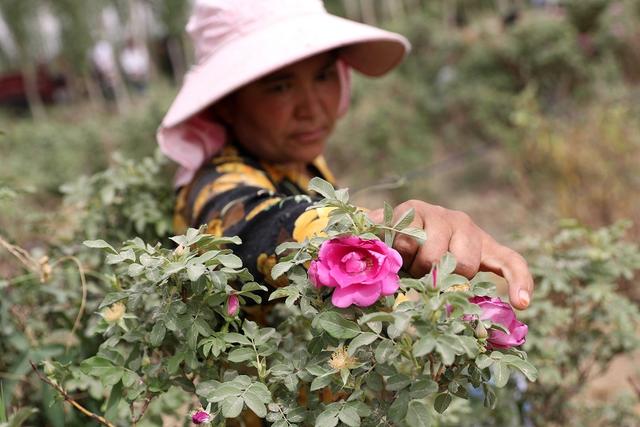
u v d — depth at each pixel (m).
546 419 1.55
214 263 0.85
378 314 0.72
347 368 0.79
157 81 13.36
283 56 1.22
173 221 1.49
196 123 1.35
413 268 0.82
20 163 6.50
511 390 1.51
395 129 5.96
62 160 6.64
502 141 5.55
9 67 14.88
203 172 1.29
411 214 0.79
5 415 1.12
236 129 1.36
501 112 6.04
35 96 12.72
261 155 1.36
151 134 6.78
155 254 0.87
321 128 1.36
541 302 1.42
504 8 9.45
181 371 0.97
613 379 2.39
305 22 1.28
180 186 1.41
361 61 1.57
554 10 6.75
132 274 0.82
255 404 0.81
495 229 4.44
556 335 1.54
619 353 1.54
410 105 6.60
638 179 3.64
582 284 1.50
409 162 5.81
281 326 1.05
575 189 3.77
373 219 0.86
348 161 5.98
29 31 13.01
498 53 6.29
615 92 5.03
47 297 1.44
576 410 1.66
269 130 1.32
